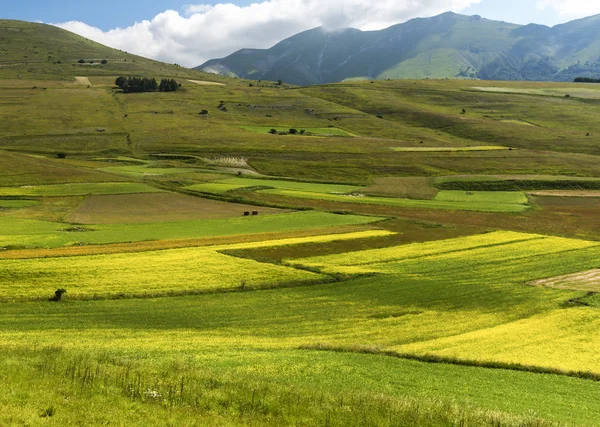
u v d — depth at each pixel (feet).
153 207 312.71
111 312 138.72
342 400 72.59
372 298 159.43
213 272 178.50
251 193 362.12
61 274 167.32
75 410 59.21
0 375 67.82
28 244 209.46
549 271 192.34
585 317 142.92
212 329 129.29
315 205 329.52
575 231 276.00
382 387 88.69
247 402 68.49
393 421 65.98
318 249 219.41
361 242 234.79
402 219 288.92
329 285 172.35
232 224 268.21
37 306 139.95
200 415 62.28
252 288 165.68
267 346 114.83
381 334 129.49
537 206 342.03
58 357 82.74
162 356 98.94
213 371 86.43
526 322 138.72
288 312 145.59
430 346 119.24
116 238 229.25
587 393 93.76
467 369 104.99
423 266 197.98
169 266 183.21
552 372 105.70
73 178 386.32
